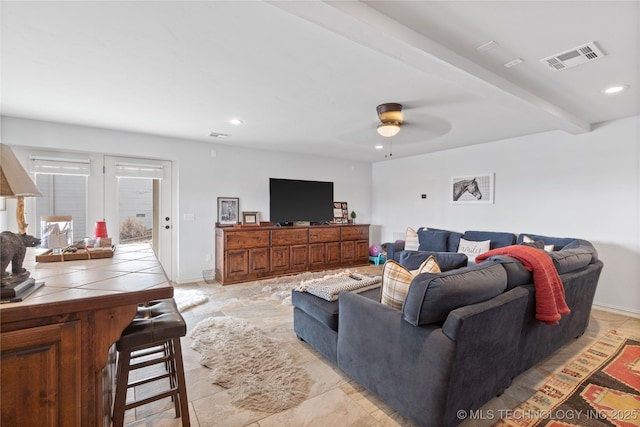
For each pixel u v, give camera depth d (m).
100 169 4.05
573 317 2.50
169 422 1.66
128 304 1.15
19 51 1.98
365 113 3.28
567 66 2.17
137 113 3.28
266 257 4.88
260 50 1.98
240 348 2.47
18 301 1.02
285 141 4.65
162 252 4.55
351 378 2.09
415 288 1.57
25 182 1.13
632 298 3.33
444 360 1.44
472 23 1.68
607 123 3.49
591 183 3.62
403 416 1.71
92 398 1.13
